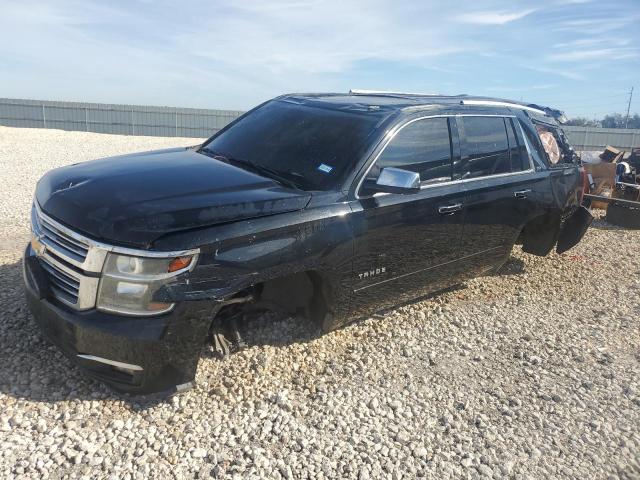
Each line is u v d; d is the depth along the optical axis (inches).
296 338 170.1
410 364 166.2
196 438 124.3
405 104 180.5
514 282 246.1
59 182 146.3
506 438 135.9
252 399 139.9
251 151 174.1
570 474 125.3
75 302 124.1
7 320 162.6
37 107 1727.4
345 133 165.5
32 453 114.4
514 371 168.2
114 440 121.0
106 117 1753.2
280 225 133.7
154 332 118.7
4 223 285.0
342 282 152.3
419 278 178.7
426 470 122.3
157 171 149.0
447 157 181.3
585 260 289.4
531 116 232.5
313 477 116.6
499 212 199.0
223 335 149.7
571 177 241.4
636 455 134.1
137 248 117.6
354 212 149.7
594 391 160.1
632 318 216.8
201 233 122.1
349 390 148.7
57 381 138.2
